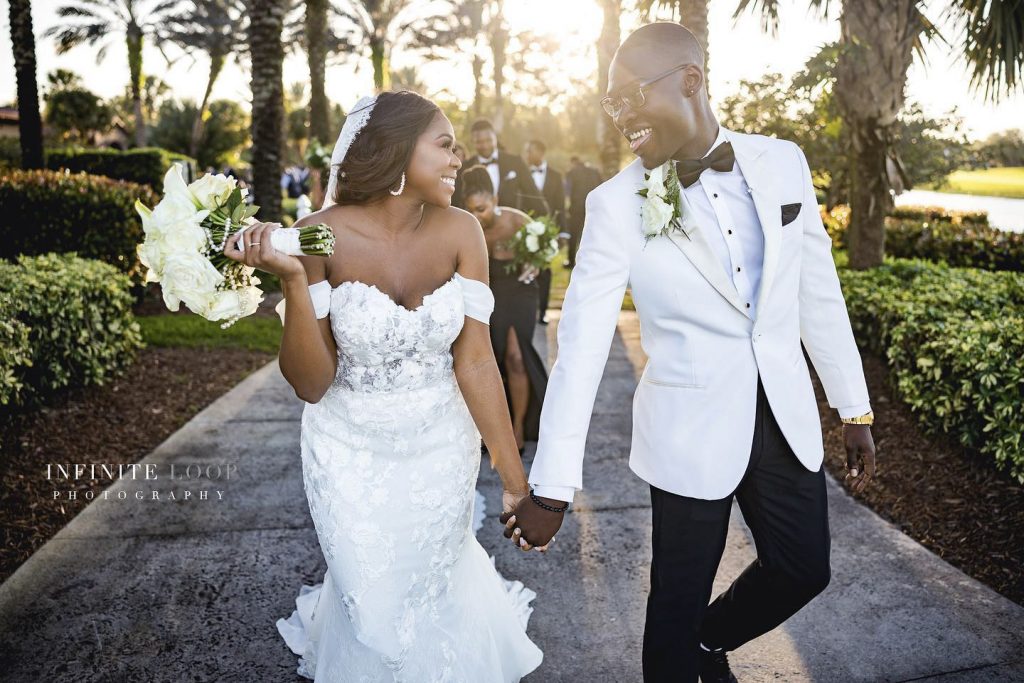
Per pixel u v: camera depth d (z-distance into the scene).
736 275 2.08
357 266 2.18
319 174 8.03
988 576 3.20
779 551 2.14
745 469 2.08
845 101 6.69
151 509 3.86
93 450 4.55
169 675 2.62
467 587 2.48
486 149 7.00
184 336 7.48
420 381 2.21
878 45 6.39
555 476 2.02
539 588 3.24
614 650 2.82
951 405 4.09
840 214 11.34
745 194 2.11
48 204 7.95
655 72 2.00
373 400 2.19
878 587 3.14
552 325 8.93
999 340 3.88
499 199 7.03
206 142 42.59
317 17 20.14
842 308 2.21
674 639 2.12
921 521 3.67
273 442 4.87
